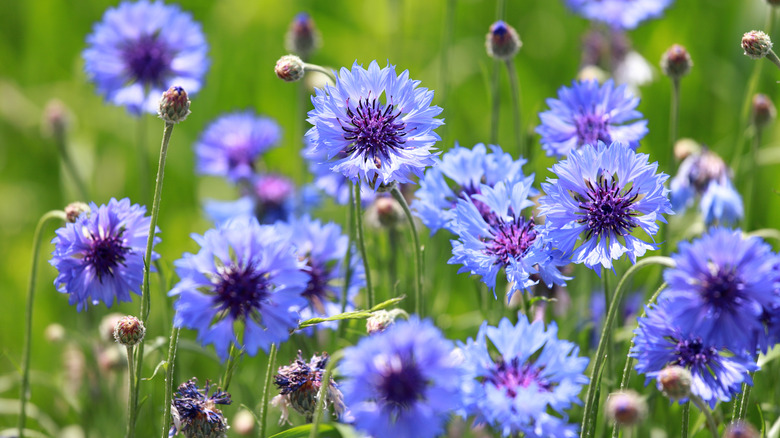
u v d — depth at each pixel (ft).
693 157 3.13
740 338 2.46
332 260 3.00
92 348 3.23
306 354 2.95
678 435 2.98
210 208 3.64
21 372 2.94
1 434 2.99
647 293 3.12
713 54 4.36
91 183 4.31
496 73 3.22
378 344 2.42
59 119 3.56
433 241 3.30
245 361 3.30
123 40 3.30
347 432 2.57
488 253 2.66
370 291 2.79
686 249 2.46
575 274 3.26
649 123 4.26
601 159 2.60
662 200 2.59
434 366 2.42
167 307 2.94
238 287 2.56
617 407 2.48
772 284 2.44
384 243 3.16
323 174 3.18
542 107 4.35
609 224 2.60
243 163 3.57
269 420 3.06
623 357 3.05
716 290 2.46
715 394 2.55
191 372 3.39
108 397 3.30
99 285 2.69
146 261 2.60
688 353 2.57
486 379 2.52
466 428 3.04
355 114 2.64
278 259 2.57
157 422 3.11
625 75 4.01
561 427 2.47
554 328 2.54
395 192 2.71
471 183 2.81
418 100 2.65
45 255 3.92
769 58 2.73
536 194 2.78
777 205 3.53
